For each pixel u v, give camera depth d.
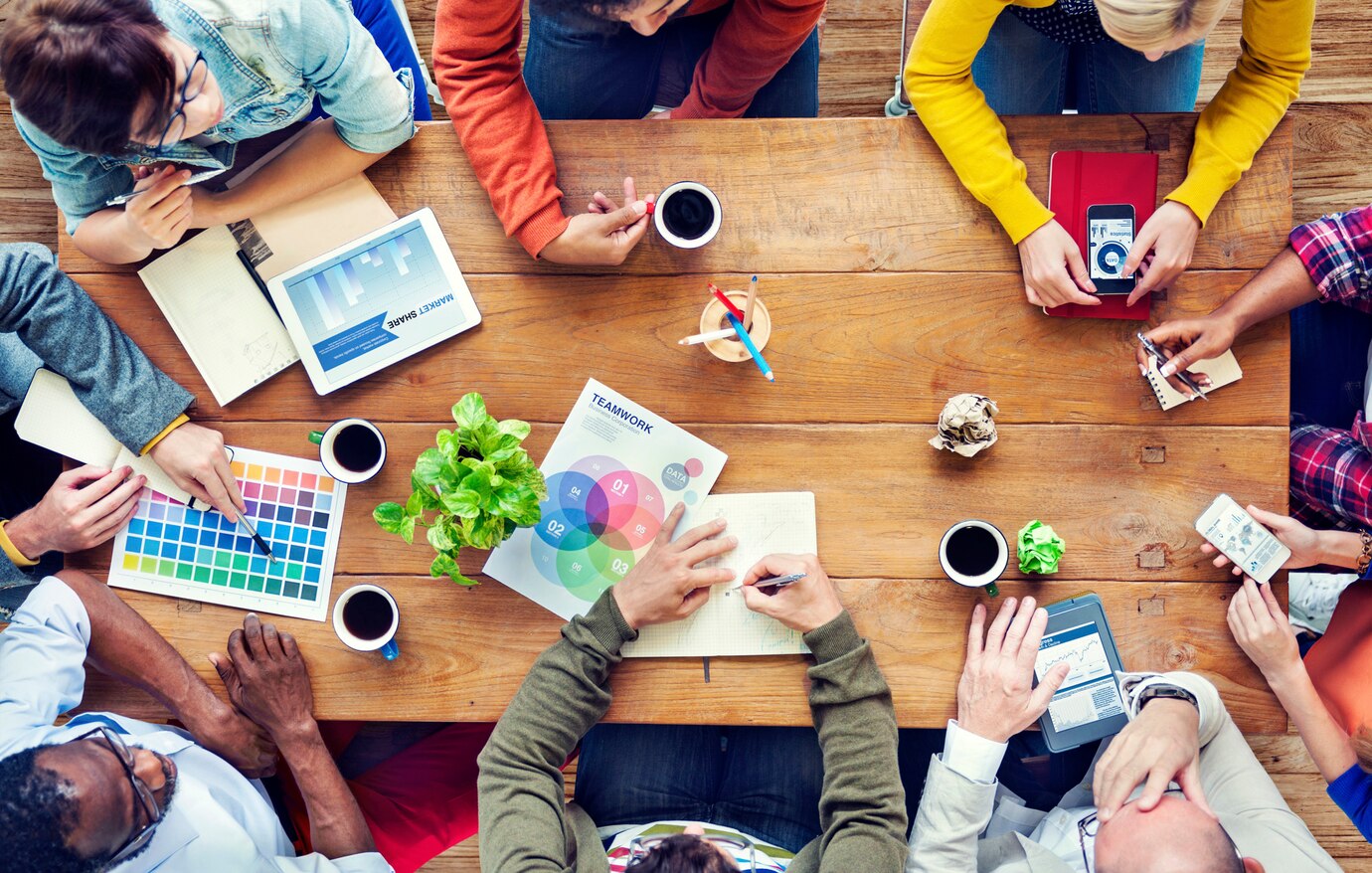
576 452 1.45
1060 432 1.43
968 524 1.38
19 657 1.38
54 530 1.42
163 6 1.22
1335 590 1.76
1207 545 1.41
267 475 1.46
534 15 1.63
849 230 1.44
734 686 1.43
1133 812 1.38
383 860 1.49
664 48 1.67
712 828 1.48
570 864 1.43
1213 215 1.41
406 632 1.45
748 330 1.41
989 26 1.35
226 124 1.39
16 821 1.21
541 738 1.38
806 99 1.71
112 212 1.40
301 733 1.46
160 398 1.44
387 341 1.45
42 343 1.42
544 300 1.46
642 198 1.45
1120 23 1.18
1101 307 1.42
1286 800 2.01
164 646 1.45
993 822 1.65
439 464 1.28
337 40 1.29
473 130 1.40
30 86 1.08
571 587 1.45
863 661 1.38
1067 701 1.42
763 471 1.45
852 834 1.34
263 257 1.46
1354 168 1.99
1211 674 1.43
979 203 1.43
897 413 1.44
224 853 1.39
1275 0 1.26
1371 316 1.66
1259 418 1.42
